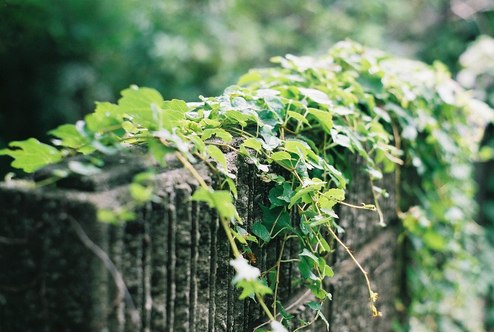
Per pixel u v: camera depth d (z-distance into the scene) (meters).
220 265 1.44
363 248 2.41
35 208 1.09
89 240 1.05
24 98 4.67
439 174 2.94
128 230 1.12
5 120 4.59
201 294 1.35
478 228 3.75
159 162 1.26
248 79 2.20
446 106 2.74
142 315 1.16
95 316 1.06
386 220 2.61
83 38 4.64
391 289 2.76
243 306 1.57
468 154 3.21
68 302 1.08
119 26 5.08
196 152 1.37
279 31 6.87
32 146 1.23
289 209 1.70
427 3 7.57
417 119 2.50
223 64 6.13
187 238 1.27
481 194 5.01
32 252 1.10
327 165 1.67
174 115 1.46
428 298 3.27
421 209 2.85
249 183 1.55
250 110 1.64
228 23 6.47
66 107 4.91
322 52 6.47
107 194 1.10
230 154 1.49
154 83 5.66
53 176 1.13
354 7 7.29
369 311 2.47
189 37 5.83
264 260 1.63
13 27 4.12
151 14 5.76
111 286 1.08
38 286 1.10
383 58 2.55
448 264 3.40
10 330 1.13
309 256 1.59
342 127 1.92
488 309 4.24
